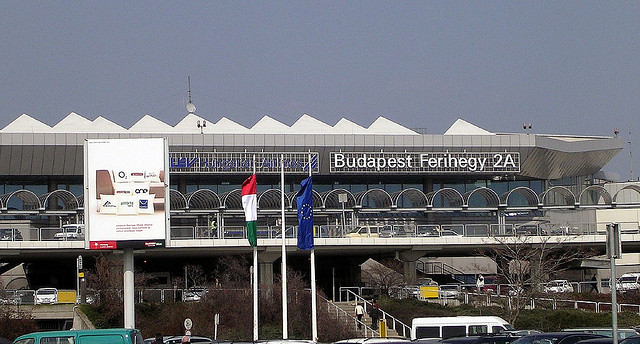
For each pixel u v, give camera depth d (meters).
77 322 60.84
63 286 83.38
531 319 58.03
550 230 76.25
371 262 88.81
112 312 61.03
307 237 47.88
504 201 82.19
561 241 73.62
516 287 62.03
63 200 79.38
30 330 59.38
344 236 73.50
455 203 84.88
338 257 82.94
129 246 50.12
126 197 50.25
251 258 75.69
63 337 35.59
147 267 82.50
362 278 84.31
